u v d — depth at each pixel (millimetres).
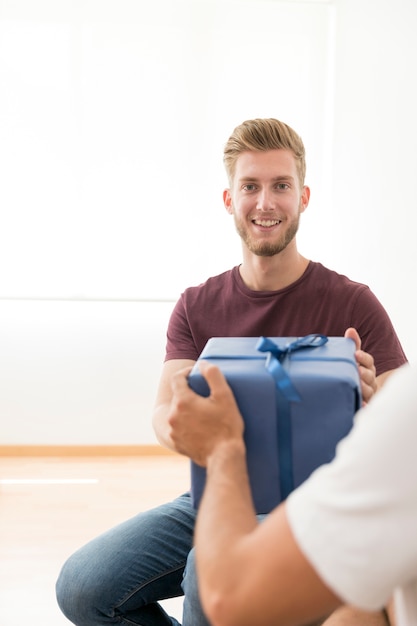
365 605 754
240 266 1906
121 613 1686
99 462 4242
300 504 782
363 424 764
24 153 4223
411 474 723
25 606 2678
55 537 3240
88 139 4238
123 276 4309
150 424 4371
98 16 4191
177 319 1933
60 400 4344
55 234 4262
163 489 3842
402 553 729
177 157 4277
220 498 927
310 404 1118
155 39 4223
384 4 4160
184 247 4316
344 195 4328
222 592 821
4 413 4328
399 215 4199
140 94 4238
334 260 4375
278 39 4273
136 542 1693
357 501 738
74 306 4328
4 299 4273
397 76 4160
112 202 4277
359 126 4266
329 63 4305
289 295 1816
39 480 3945
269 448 1128
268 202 1743
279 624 805
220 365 1187
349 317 1789
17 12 4160
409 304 4203
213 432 1026
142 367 4359
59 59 4195
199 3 4219
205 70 4254
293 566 773
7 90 4191
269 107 4312
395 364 1750
